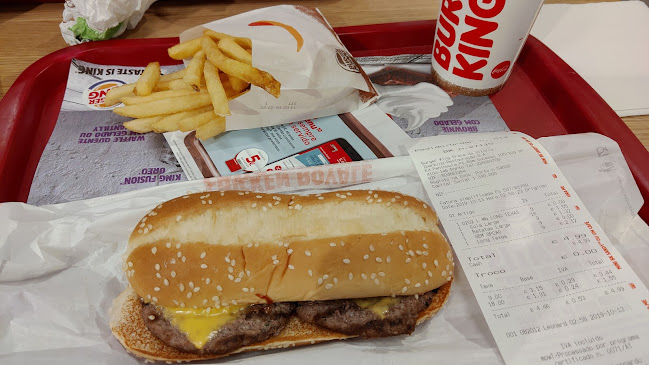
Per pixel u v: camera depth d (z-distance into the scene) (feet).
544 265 0.74
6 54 1.13
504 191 0.83
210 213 0.74
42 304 0.72
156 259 0.70
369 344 0.72
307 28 1.01
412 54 1.18
